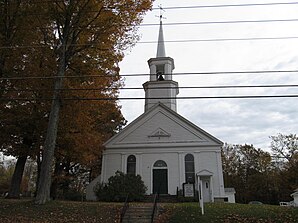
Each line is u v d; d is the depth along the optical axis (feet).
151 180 91.04
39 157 78.69
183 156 92.43
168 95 106.22
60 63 58.44
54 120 56.75
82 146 75.25
